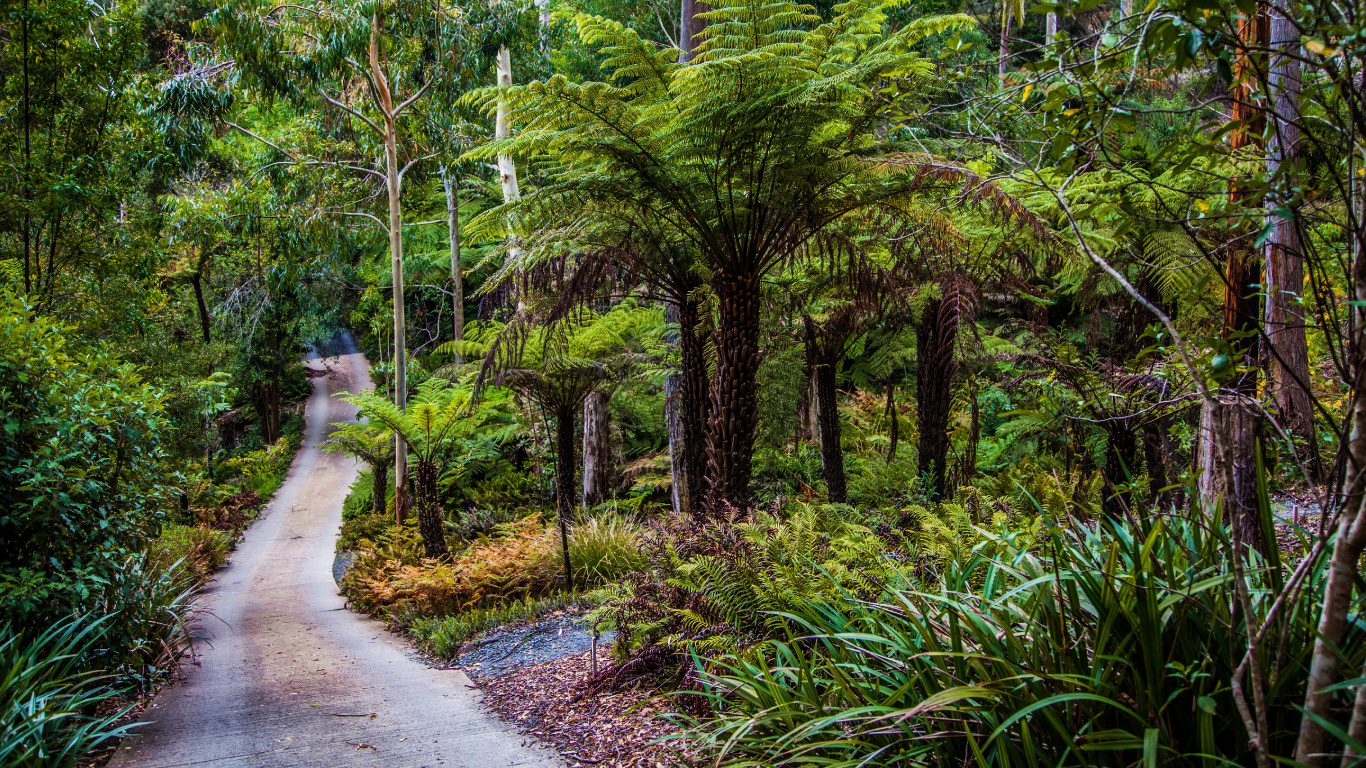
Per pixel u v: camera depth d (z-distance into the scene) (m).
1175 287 4.24
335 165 16.88
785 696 2.44
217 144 21.20
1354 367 1.34
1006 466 8.08
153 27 22.81
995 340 7.18
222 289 23.84
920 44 10.15
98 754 3.43
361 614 8.52
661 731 3.15
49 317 4.54
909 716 1.78
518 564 7.31
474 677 4.73
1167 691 1.75
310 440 26.47
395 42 12.71
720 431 4.95
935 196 4.96
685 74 4.18
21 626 3.87
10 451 4.01
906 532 4.38
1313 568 1.71
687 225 5.33
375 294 22.56
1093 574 2.04
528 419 11.89
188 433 14.09
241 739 3.58
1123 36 1.81
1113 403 4.34
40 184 8.18
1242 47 1.39
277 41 11.91
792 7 4.62
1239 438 2.77
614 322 8.25
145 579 5.15
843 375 10.83
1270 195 1.55
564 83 4.46
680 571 3.82
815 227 4.94
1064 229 5.00
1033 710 1.59
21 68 8.61
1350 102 1.33
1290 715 1.64
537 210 5.26
